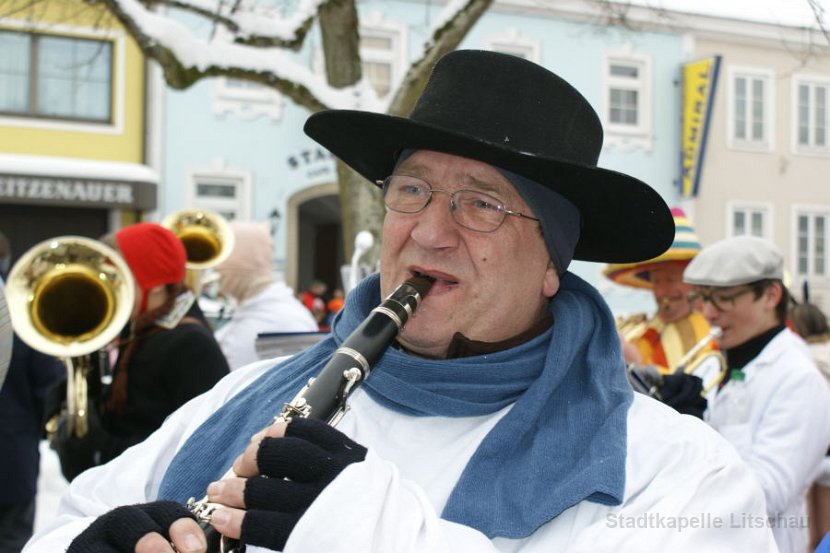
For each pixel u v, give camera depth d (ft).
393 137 5.40
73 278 10.15
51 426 10.55
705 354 10.24
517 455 4.81
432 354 5.32
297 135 44.65
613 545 4.13
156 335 10.12
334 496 3.73
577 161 5.20
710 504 4.36
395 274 5.21
